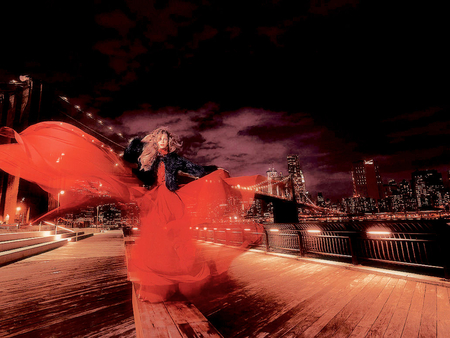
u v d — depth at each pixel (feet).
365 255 18.72
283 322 9.29
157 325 6.48
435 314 9.59
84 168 10.35
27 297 12.48
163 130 9.77
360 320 9.31
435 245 14.79
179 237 9.35
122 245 42.14
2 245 25.38
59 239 43.34
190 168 9.77
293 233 25.49
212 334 6.02
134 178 9.68
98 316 9.99
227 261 22.03
